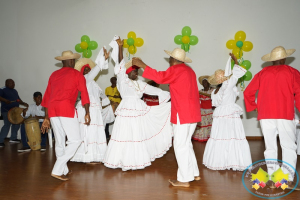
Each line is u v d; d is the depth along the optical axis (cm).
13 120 557
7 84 609
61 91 325
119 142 385
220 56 711
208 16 709
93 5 732
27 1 746
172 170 389
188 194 293
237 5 702
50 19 743
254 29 700
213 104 409
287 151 310
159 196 287
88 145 420
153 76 309
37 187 314
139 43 702
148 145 402
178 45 716
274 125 317
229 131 387
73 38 739
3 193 295
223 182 334
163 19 718
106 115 505
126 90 389
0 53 755
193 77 326
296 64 693
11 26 751
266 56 355
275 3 692
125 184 327
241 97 696
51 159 457
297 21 688
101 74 734
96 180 341
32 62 751
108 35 731
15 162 435
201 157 478
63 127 326
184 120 308
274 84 313
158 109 406
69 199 278
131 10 725
